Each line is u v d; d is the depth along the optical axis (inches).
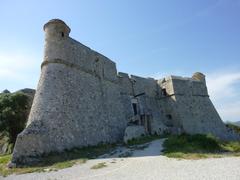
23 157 800.9
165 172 527.2
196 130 1835.6
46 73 1053.8
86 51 1294.3
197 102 1990.7
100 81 1352.1
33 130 872.9
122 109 1482.5
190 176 469.7
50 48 1095.0
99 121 1212.5
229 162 591.8
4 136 1557.6
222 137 1984.5
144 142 1192.2
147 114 1596.9
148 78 1939.0
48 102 987.3
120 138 1327.5
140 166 623.8
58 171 653.3
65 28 1152.2
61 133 961.5
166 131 1614.2
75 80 1147.3
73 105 1081.4
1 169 764.0
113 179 504.7
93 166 671.8
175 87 1886.1
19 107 1430.9
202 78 2165.4
